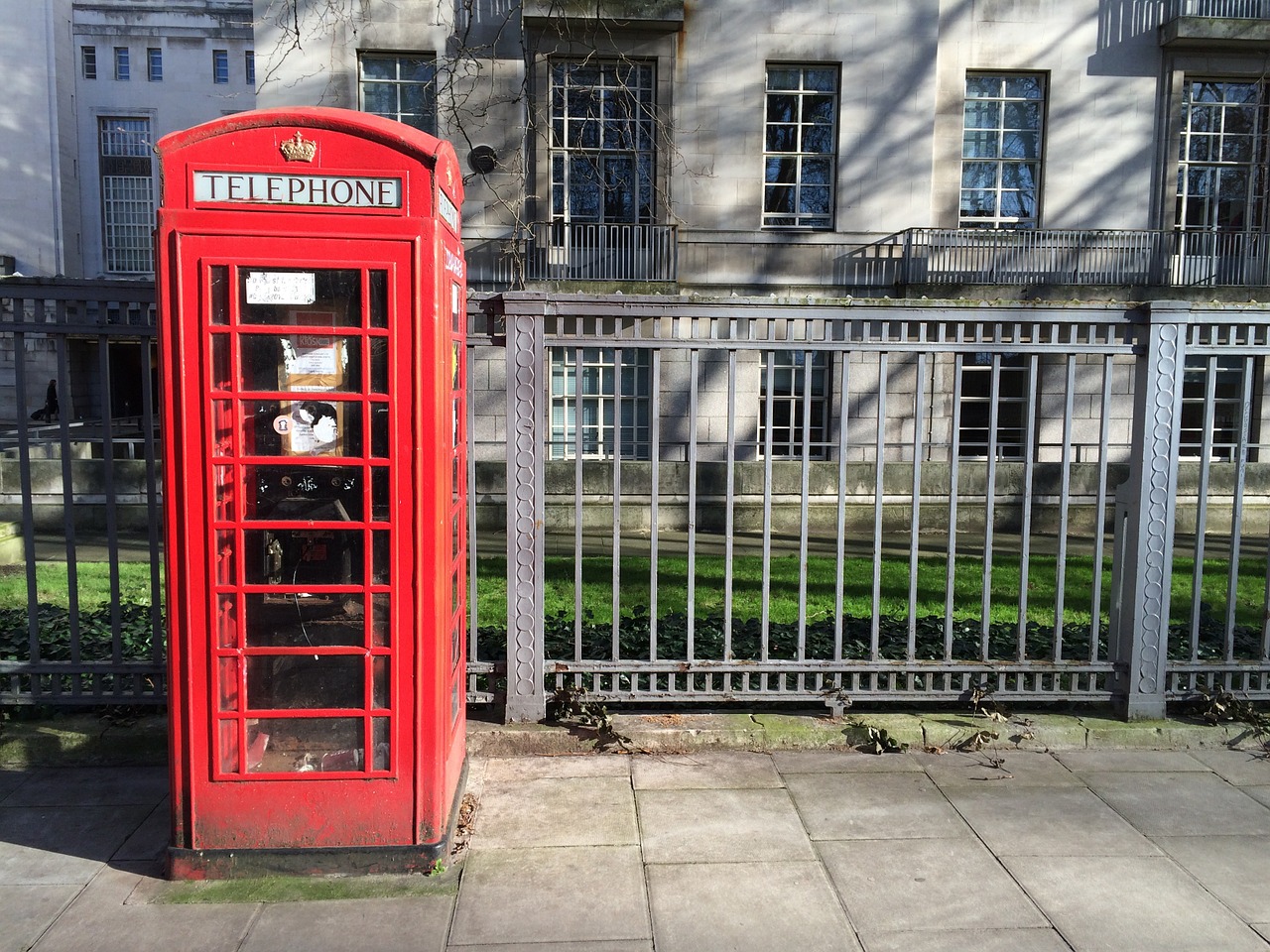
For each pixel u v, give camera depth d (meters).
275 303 3.24
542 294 4.40
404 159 3.24
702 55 15.52
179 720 3.37
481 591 7.71
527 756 4.53
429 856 3.44
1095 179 16.39
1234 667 4.81
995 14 15.99
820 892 3.35
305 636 3.40
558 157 15.77
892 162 15.83
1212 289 15.65
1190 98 16.67
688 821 3.88
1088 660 4.84
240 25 33.25
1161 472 4.66
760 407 14.92
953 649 5.36
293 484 3.34
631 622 5.86
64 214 32.12
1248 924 3.17
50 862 3.54
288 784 3.41
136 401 27.92
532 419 4.50
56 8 31.39
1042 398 15.52
